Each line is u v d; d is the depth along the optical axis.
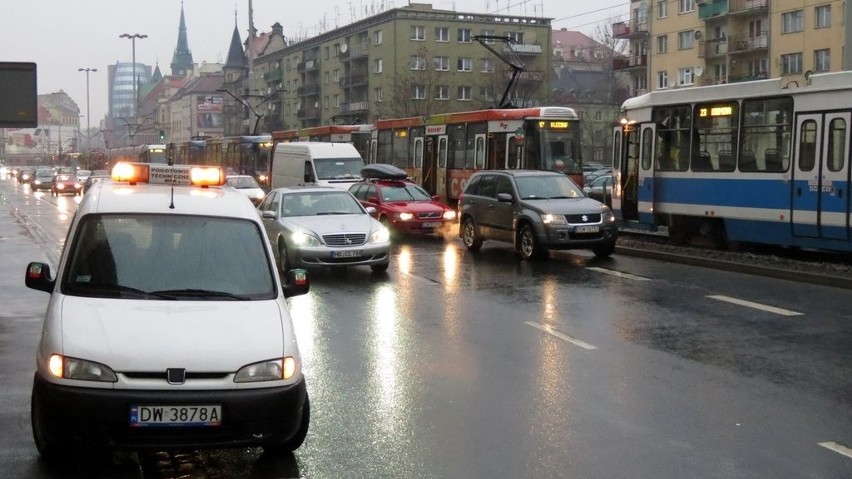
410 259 18.59
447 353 9.46
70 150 180.00
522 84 82.62
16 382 8.14
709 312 11.83
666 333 10.46
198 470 5.84
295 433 5.99
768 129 17.33
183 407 5.45
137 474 5.75
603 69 94.38
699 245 19.83
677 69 66.25
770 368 8.70
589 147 89.69
